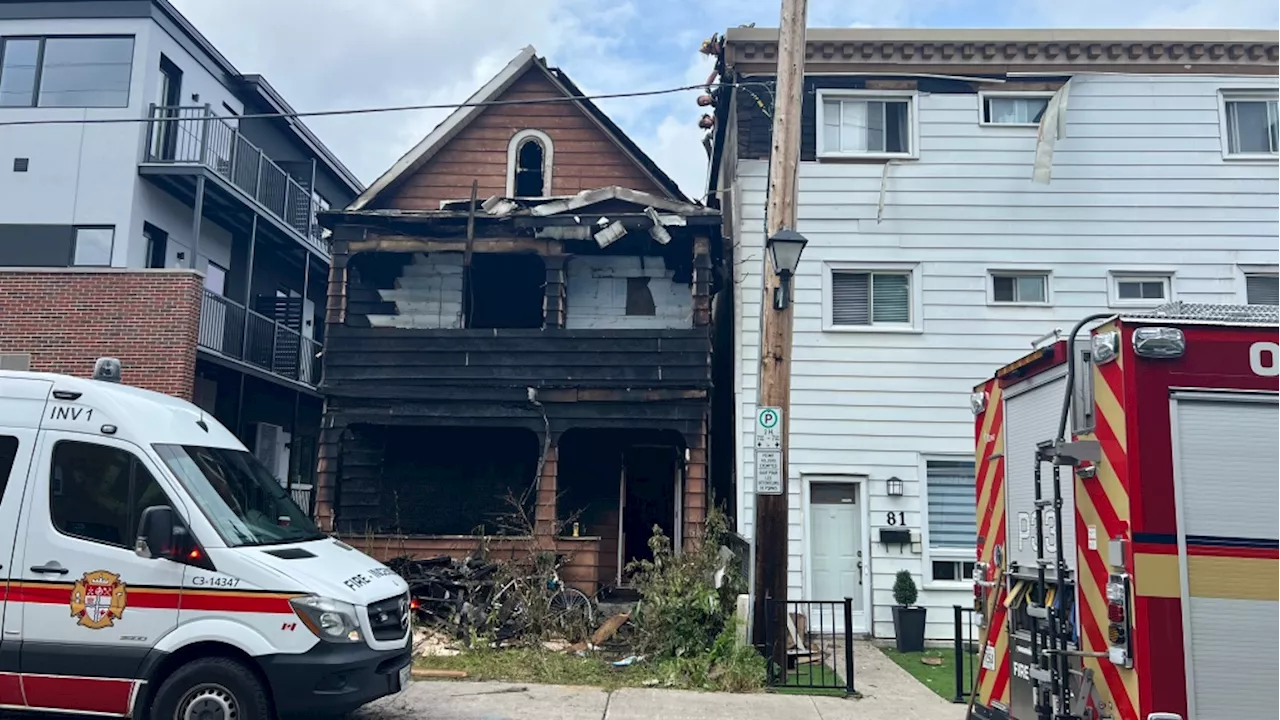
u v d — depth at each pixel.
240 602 6.02
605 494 14.37
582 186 15.00
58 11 17.25
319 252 21.92
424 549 12.37
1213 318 4.96
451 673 8.72
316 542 7.11
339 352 13.37
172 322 13.30
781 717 7.59
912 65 13.37
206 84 19.30
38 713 6.70
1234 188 13.08
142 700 6.00
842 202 13.15
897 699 8.40
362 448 13.90
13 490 6.29
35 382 6.60
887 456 12.66
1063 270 12.98
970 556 12.48
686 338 13.15
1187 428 4.55
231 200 18.09
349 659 6.05
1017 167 13.19
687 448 12.93
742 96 13.36
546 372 13.21
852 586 12.55
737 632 9.12
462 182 15.02
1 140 16.84
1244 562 4.45
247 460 7.39
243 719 5.91
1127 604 4.46
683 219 13.07
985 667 6.14
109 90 17.00
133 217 16.56
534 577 10.72
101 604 6.07
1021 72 13.29
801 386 12.81
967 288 12.98
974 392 6.59
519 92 15.27
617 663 9.26
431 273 14.38
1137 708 4.37
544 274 14.65
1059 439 4.86
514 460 14.50
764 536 8.99
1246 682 4.36
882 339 12.88
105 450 6.37
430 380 13.28
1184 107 13.23
